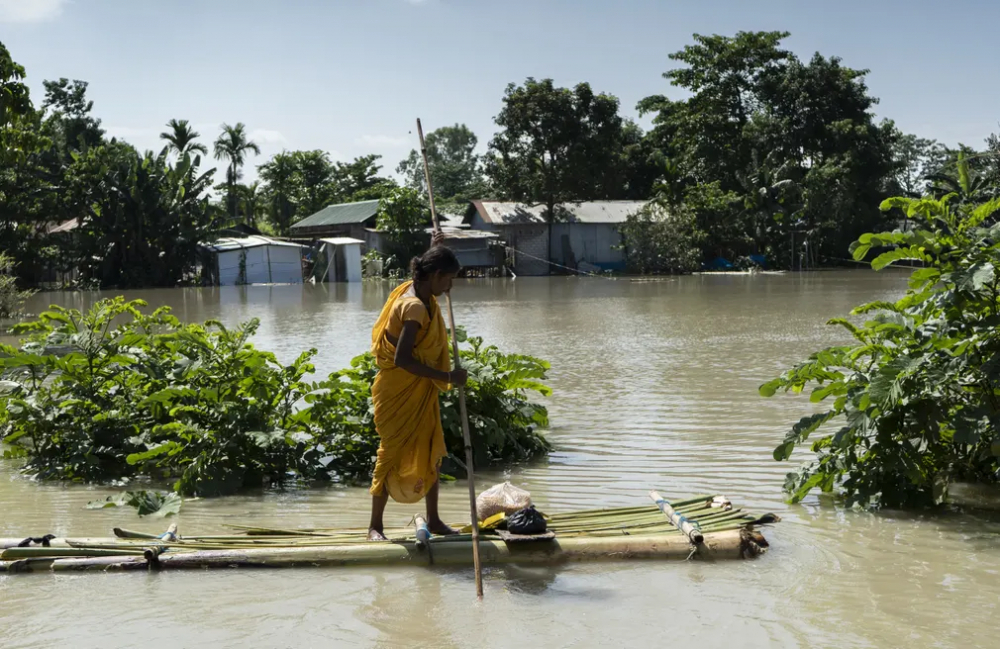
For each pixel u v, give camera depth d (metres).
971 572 4.82
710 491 6.66
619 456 7.84
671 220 56.03
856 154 58.81
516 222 58.38
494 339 17.81
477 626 4.13
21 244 49.09
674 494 6.59
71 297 39.41
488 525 5.33
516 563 5.02
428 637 4.01
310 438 8.24
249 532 5.46
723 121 62.44
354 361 7.73
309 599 4.49
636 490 6.71
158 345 8.27
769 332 18.36
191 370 7.36
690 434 8.70
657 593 4.55
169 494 6.62
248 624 4.16
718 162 62.94
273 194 79.00
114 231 49.44
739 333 18.28
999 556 5.09
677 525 5.38
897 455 6.09
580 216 59.59
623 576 4.81
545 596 4.52
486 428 7.58
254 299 35.31
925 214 6.68
